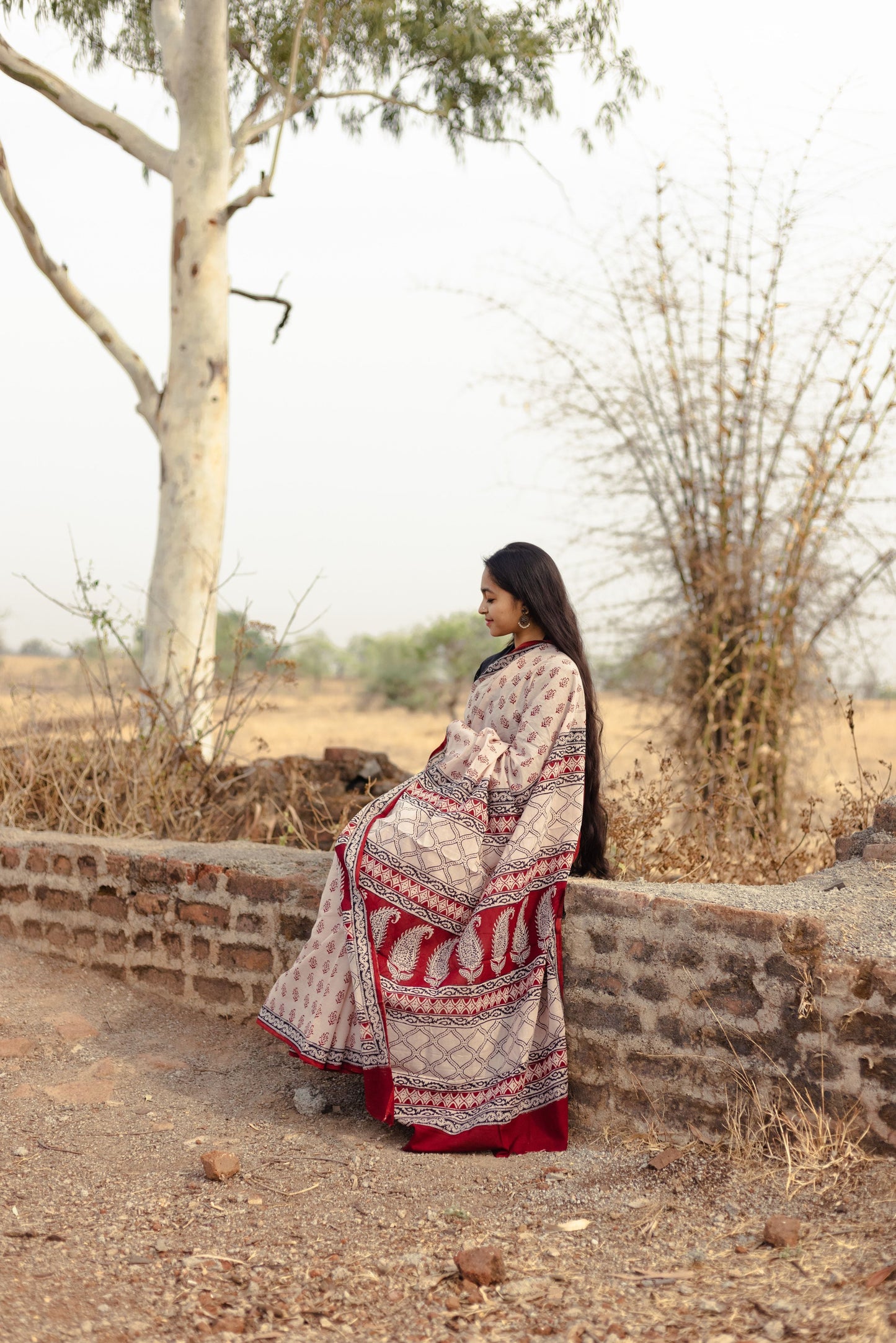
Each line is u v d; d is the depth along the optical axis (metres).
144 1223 2.76
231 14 9.27
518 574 3.70
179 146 8.12
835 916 3.07
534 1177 3.06
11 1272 2.43
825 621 7.10
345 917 3.55
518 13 9.43
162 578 7.92
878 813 3.77
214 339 8.14
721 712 7.11
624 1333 2.19
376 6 8.77
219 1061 3.96
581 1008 3.40
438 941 3.48
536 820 3.45
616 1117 3.32
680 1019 3.20
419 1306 2.36
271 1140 3.35
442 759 3.70
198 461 8.04
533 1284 2.43
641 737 6.70
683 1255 2.51
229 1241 2.68
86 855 4.64
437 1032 3.38
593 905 3.39
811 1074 2.96
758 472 7.17
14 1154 3.17
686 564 7.31
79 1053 3.95
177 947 4.38
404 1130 3.47
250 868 4.27
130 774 5.81
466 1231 2.73
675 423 7.31
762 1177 2.84
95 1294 2.38
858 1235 2.46
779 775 6.84
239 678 6.01
